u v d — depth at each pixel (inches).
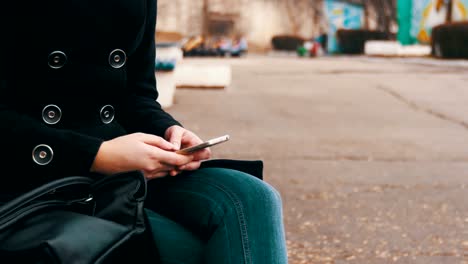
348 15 1637.6
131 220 39.6
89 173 45.3
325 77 538.3
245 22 1707.7
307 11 1689.2
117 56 46.2
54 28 42.5
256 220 44.5
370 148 203.5
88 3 43.6
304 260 102.0
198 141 53.1
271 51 1691.7
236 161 51.4
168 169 46.6
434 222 124.4
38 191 37.9
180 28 1691.7
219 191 46.6
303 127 247.6
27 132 40.9
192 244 46.2
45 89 43.4
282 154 191.0
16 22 41.8
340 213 129.8
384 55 1155.9
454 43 865.5
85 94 45.1
